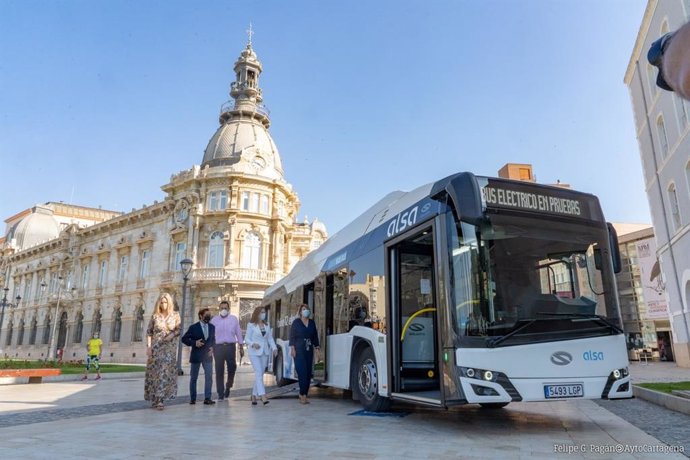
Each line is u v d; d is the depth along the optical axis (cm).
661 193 2311
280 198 4075
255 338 1027
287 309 1450
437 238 683
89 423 732
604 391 639
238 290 3703
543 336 634
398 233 802
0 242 7925
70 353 4962
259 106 4591
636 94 2531
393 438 606
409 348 793
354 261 976
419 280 811
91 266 5069
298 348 1033
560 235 699
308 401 1041
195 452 518
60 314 5306
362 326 905
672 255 2236
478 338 618
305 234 4781
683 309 2177
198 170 3997
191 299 3747
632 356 3875
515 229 673
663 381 1473
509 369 609
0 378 1598
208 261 3847
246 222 3847
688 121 1906
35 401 1095
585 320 660
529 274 661
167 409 923
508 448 546
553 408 946
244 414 845
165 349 935
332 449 535
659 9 2069
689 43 143
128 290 4466
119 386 1569
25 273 6234
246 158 3997
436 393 718
